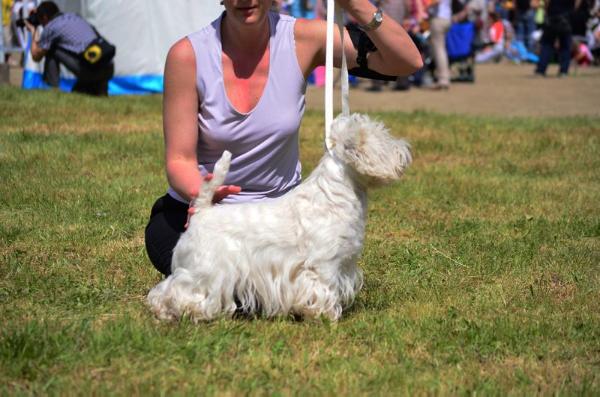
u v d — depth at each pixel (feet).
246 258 12.64
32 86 48.85
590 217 22.18
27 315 13.37
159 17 49.14
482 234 20.24
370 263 17.61
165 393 10.39
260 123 13.37
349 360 11.73
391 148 12.21
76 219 20.43
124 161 27.66
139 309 13.85
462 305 14.82
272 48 13.35
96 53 43.55
